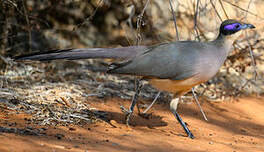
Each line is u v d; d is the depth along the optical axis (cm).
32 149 984
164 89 1334
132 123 1406
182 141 1233
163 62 1256
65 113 1378
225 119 1573
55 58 1245
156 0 1939
